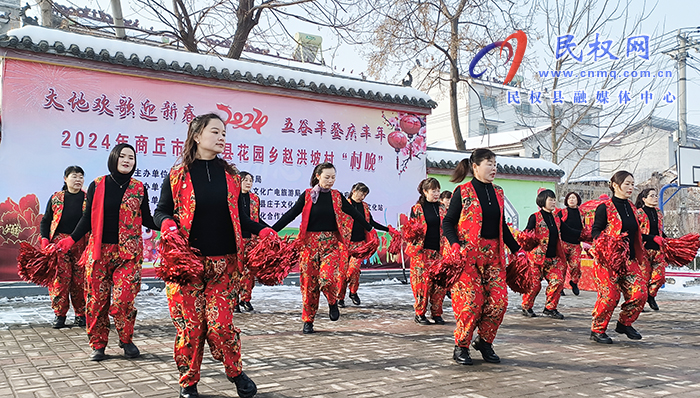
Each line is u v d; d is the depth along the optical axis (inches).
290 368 165.0
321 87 418.0
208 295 128.0
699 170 534.9
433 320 258.5
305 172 418.9
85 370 160.7
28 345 198.1
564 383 149.9
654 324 263.4
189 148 130.0
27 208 325.4
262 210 400.5
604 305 206.1
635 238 211.0
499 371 163.0
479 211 166.7
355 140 442.0
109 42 350.6
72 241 176.4
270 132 405.4
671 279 470.0
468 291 167.9
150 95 362.6
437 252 257.3
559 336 225.6
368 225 245.1
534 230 282.5
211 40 502.6
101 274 173.3
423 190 261.1
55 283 232.2
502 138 1123.3
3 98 321.1
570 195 344.8
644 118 673.0
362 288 416.8
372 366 168.2
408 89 467.8
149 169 360.2
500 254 169.3
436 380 151.9
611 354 189.9
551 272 283.4
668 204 800.9
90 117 344.2
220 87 385.4
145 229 362.9
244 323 254.1
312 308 227.6
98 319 173.3
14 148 323.0
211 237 127.3
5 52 320.2
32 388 141.4
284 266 133.6
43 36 328.8
